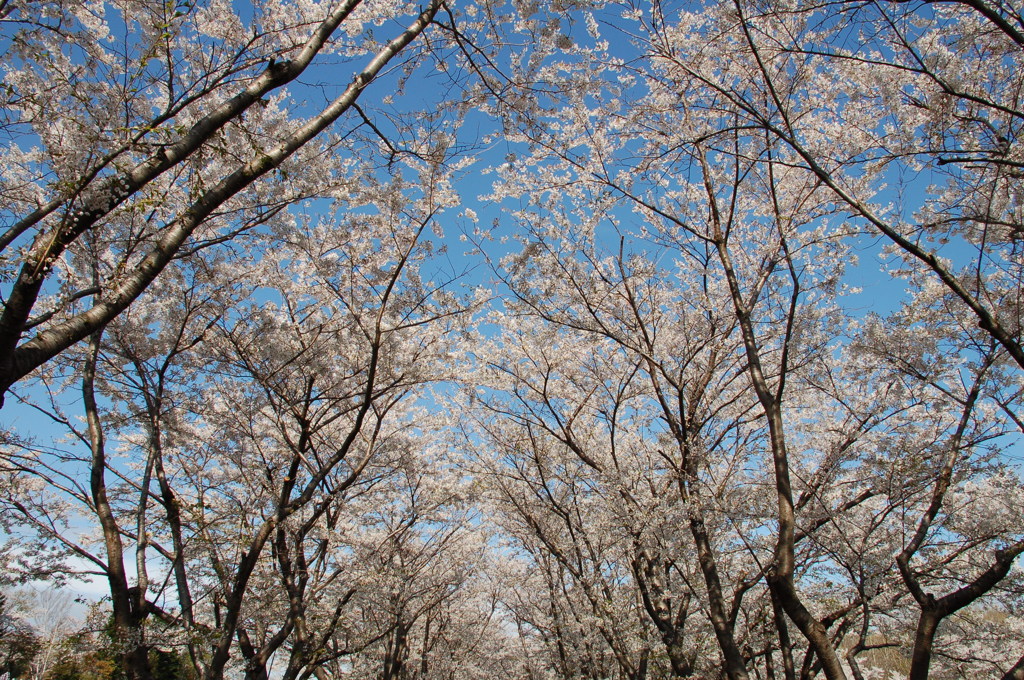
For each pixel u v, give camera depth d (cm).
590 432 945
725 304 805
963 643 770
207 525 686
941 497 511
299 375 828
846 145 547
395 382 755
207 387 810
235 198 632
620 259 764
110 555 586
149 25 489
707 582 526
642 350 734
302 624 720
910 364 684
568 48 570
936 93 496
